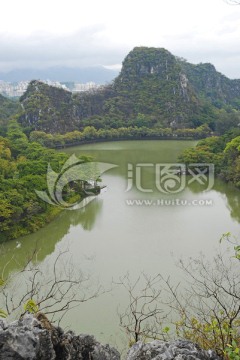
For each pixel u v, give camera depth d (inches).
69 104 6122.1
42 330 307.1
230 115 5634.8
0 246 1673.2
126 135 5349.4
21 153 3257.9
